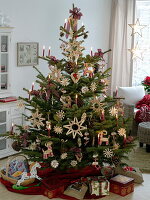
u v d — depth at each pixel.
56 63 3.88
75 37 3.91
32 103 3.79
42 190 3.73
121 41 8.02
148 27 8.01
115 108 4.04
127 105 6.73
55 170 3.99
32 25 6.31
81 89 3.72
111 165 3.86
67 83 3.72
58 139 3.64
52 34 6.72
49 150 3.58
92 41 7.63
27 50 6.25
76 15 3.86
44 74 6.67
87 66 3.85
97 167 3.83
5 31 5.41
